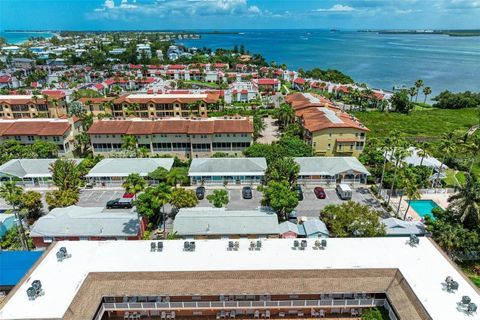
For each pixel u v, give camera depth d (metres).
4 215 61.25
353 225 53.84
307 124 96.56
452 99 170.12
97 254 43.09
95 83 184.62
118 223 57.72
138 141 92.75
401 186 64.69
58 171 69.88
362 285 38.88
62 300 35.94
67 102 139.00
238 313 42.59
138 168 80.38
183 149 94.00
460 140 76.25
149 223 62.06
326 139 90.50
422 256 42.69
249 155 87.12
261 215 58.53
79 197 74.44
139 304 39.84
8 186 62.31
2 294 47.06
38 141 90.75
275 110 142.88
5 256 50.16
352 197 74.00
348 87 172.25
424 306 34.50
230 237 56.22
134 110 123.75
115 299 40.28
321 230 55.41
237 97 162.50
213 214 58.97
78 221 57.88
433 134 121.12
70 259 42.19
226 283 38.78
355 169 77.69
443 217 55.31
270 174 69.31
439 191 76.12
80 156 98.19
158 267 40.34
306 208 69.12
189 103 123.94
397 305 36.47
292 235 55.97
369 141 101.25
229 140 91.88
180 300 40.81
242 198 73.62
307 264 40.84
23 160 82.94
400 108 156.88
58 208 63.47
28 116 128.50
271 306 40.28
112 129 92.12
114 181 79.44
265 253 42.94
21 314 34.25
